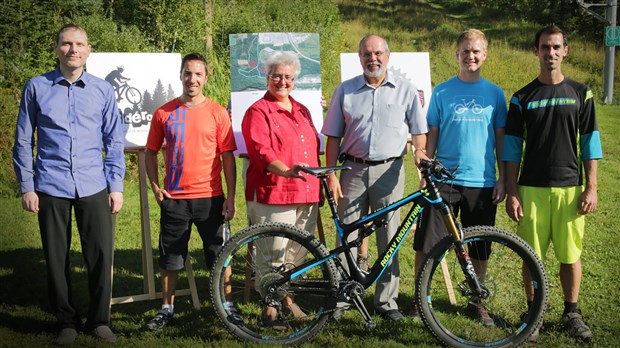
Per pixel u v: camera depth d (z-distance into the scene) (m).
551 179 3.81
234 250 3.69
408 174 9.12
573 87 3.80
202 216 3.99
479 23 24.78
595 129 3.79
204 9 12.23
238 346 3.68
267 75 3.88
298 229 3.69
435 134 4.14
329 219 6.90
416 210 3.76
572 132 3.79
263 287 3.74
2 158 7.75
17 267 5.25
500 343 3.67
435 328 3.67
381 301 4.14
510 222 6.72
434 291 4.68
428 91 5.19
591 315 4.16
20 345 3.70
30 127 3.63
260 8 16.88
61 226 3.70
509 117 3.92
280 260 3.83
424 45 20.67
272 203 3.86
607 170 9.22
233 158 4.08
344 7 25.22
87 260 3.78
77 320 3.89
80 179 3.66
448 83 4.11
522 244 3.66
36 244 5.90
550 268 5.12
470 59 3.97
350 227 3.74
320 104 4.90
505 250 4.50
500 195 3.99
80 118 3.65
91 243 3.75
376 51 3.96
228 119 4.05
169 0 11.68
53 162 3.63
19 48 10.15
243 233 3.67
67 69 3.64
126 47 10.65
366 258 4.14
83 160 3.67
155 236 6.30
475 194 3.99
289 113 3.88
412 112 4.07
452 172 3.85
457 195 4.00
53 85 3.64
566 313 3.97
